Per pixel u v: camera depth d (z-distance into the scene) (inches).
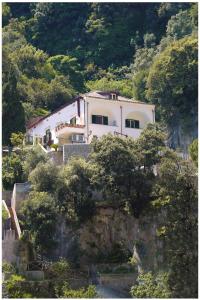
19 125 5305.1
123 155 3939.5
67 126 5182.1
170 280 3538.4
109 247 3981.3
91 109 5270.7
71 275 3796.8
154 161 3951.8
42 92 6968.5
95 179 3944.4
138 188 3924.7
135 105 5398.6
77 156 4301.2
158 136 4023.1
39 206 3853.3
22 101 6835.6
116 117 5324.8
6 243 3860.7
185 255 3548.2
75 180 3959.2
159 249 3742.6
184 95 6520.7
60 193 3951.8
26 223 3902.6
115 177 3924.7
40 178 4020.7
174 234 3597.4
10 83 5374.0
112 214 4020.7
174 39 7869.1
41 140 5433.1
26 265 3806.6
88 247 3961.6
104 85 7711.6
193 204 3636.8
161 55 6756.9
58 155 4557.1
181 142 6402.6
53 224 3841.0
